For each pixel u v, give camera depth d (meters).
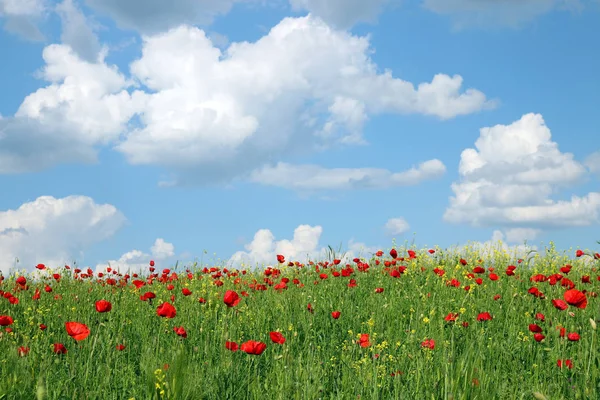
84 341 6.21
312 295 9.12
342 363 5.89
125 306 8.52
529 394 4.96
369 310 8.23
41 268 11.07
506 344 6.55
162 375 4.53
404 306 8.45
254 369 5.73
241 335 7.07
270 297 9.26
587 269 11.01
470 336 6.68
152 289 10.33
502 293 9.36
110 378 5.29
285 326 7.14
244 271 12.27
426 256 12.05
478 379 4.51
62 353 5.69
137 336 7.14
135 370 5.85
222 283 10.10
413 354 5.86
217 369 5.41
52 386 4.78
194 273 11.90
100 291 10.04
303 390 4.81
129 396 4.93
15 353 5.20
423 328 6.94
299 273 11.77
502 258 12.16
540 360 5.86
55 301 9.02
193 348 6.14
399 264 11.55
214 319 7.74
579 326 7.24
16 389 4.44
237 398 5.06
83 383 5.03
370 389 5.00
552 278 8.43
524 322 7.61
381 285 9.92
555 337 6.40
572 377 5.43
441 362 5.20
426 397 4.78
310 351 6.00
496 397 4.62
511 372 5.66
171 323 7.47
